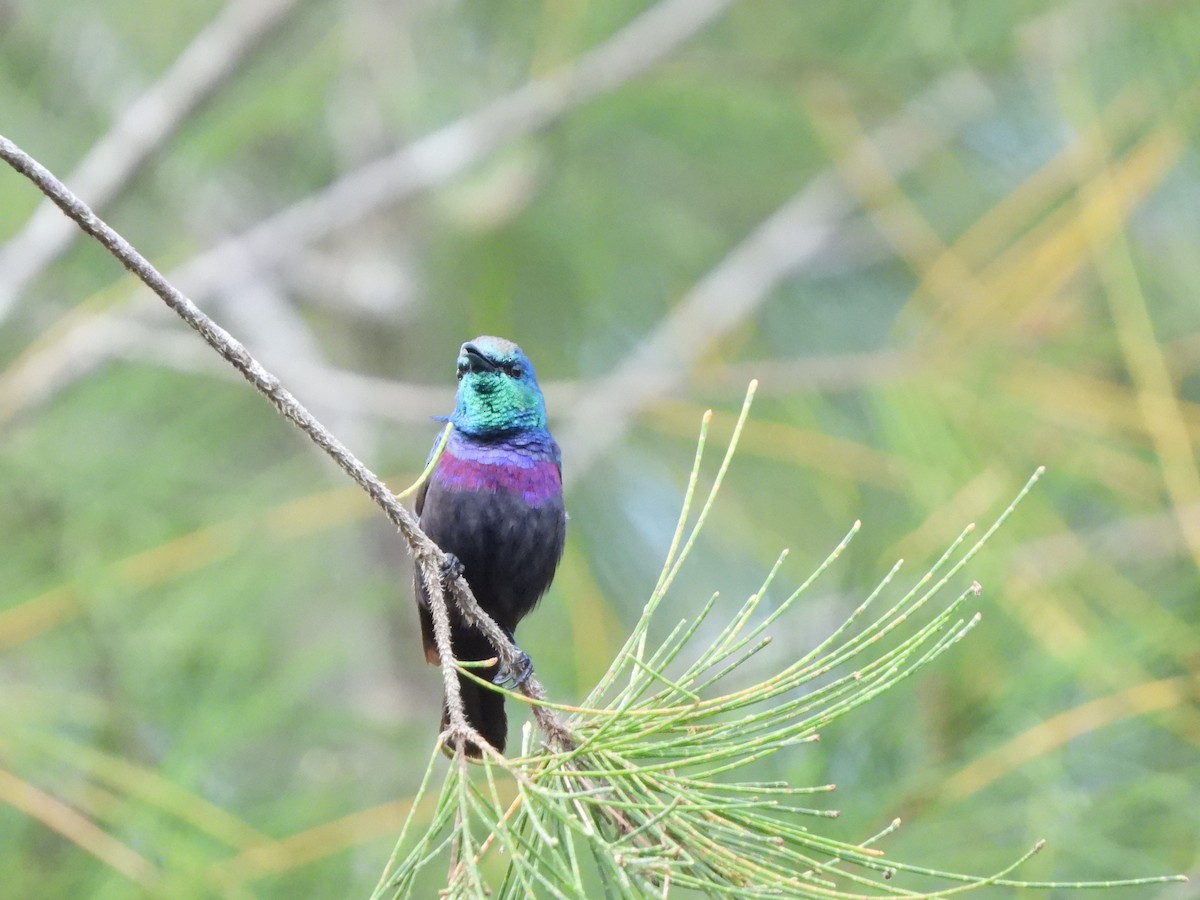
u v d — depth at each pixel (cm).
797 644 865
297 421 592
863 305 1508
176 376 1267
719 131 1470
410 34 1514
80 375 1208
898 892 441
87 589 925
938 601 836
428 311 1688
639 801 494
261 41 1388
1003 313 998
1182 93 1073
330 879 875
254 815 890
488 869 856
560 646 1147
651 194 1505
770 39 1394
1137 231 1078
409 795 991
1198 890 753
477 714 786
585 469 1280
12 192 1404
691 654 1167
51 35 1473
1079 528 938
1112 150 1087
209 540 1000
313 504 1077
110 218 1412
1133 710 770
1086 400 940
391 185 1445
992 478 887
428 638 888
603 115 1461
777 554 1162
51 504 1013
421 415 1316
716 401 1293
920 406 944
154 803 809
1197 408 900
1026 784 799
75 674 920
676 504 1275
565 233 1461
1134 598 819
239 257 1457
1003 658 827
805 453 1066
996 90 1352
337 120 1659
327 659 954
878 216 1226
